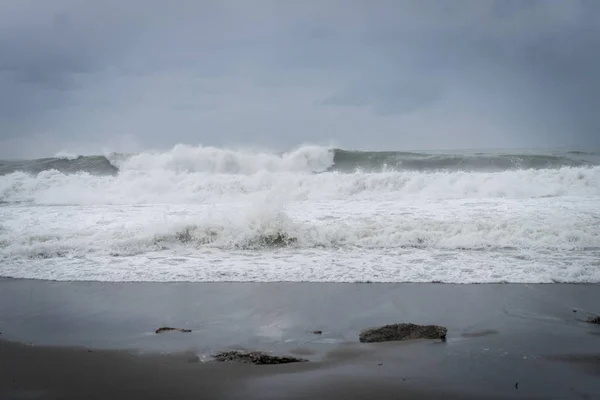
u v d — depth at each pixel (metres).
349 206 13.91
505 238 9.89
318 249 9.82
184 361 4.88
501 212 12.45
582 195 15.49
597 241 9.65
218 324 5.99
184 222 10.53
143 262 9.00
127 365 4.79
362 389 4.23
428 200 14.88
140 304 6.80
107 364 4.82
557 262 8.55
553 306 6.50
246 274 8.19
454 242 9.83
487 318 6.07
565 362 4.77
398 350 5.11
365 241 10.10
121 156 22.11
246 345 5.32
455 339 5.40
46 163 22.23
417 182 16.56
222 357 4.93
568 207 13.12
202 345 5.32
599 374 4.51
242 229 10.33
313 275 8.08
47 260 9.17
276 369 4.66
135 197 16.12
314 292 7.22
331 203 14.59
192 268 8.58
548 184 16.41
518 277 7.79
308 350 5.16
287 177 17.05
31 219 12.59
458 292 7.13
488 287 7.35
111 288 7.55
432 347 5.18
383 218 11.87
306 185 16.75
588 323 5.87
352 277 7.93
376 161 21.89
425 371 4.59
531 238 9.94
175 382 4.41
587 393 4.15
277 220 10.41
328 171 21.41
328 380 4.41
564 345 5.20
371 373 4.55
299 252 9.61
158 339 5.50
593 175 16.59
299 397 4.11
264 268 8.52
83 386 4.35
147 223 11.88
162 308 6.61
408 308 6.48
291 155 21.30
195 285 7.67
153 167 20.47
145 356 5.01
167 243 10.12
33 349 5.23
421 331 5.49
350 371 4.61
